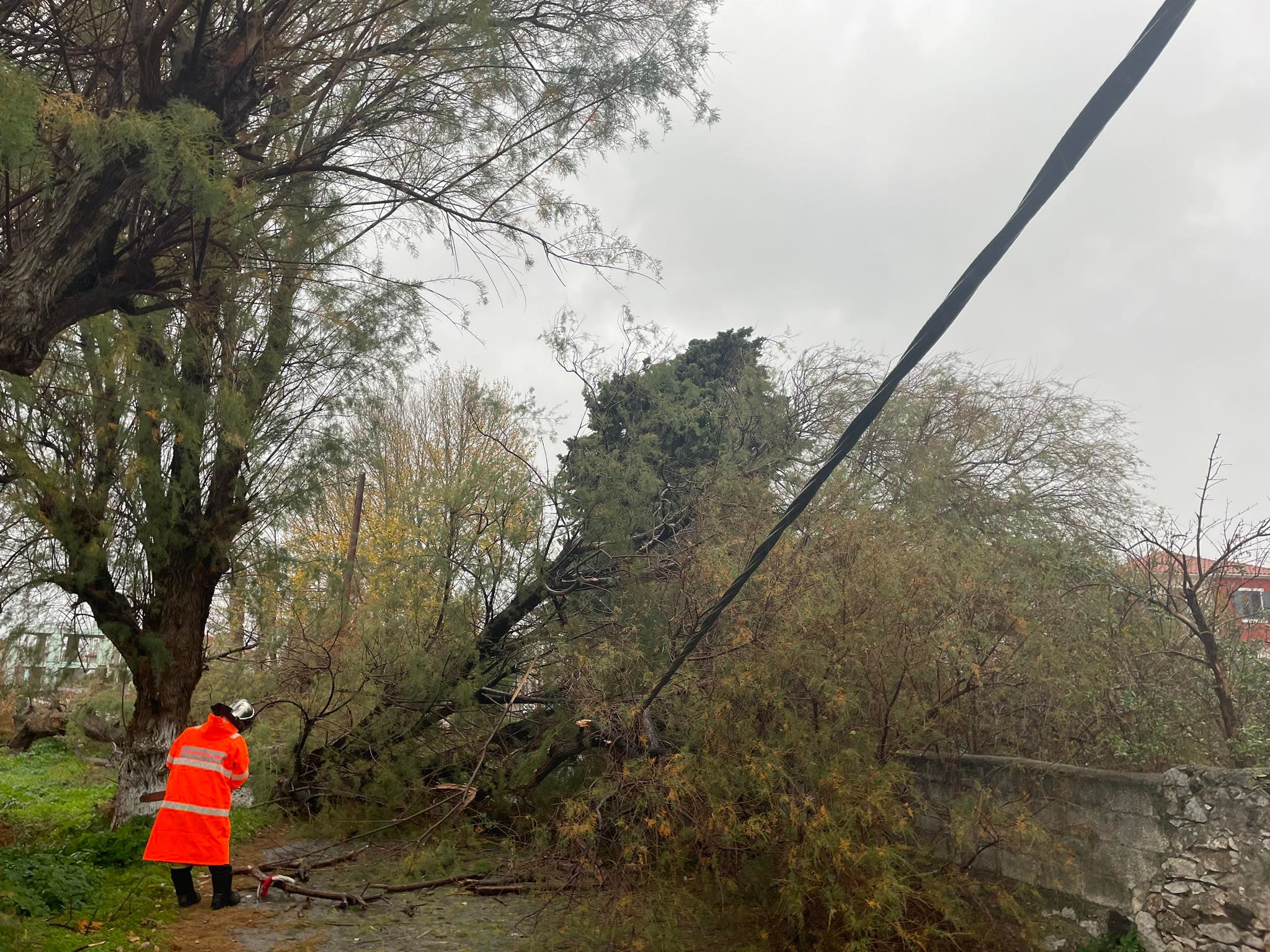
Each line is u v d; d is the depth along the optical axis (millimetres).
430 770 9070
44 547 7480
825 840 4961
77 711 12461
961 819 5160
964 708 5863
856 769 5355
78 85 6391
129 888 6426
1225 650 5730
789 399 10656
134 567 7953
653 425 10219
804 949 5312
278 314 7770
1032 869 5180
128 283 5934
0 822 8742
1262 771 4246
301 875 7090
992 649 5711
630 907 5484
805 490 3781
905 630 5723
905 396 8711
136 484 7734
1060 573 6195
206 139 5668
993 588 5805
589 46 7172
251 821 8961
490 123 7230
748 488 8266
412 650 9055
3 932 4828
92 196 5055
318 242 7406
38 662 7820
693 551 7625
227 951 5477
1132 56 2430
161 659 8047
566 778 8492
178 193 5457
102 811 8781
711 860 5688
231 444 7777
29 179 5434
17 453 6816
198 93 6238
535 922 5988
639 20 7258
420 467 14844
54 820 9195
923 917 5188
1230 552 5938
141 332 7094
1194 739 5484
